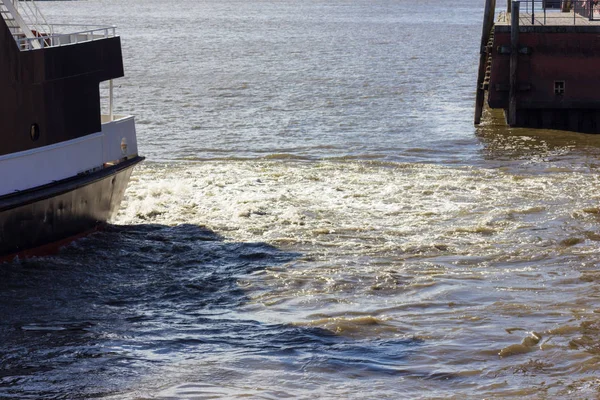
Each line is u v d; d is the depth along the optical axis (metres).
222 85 58.00
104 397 13.12
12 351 14.91
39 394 13.25
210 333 15.68
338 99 50.62
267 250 20.72
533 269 19.17
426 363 14.16
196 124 41.50
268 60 77.88
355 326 15.80
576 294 17.42
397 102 49.28
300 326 15.88
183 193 26.11
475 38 106.06
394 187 27.08
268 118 43.31
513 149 34.53
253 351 14.78
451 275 18.70
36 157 19.62
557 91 39.25
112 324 16.19
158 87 56.94
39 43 21.06
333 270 19.19
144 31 131.00
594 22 41.41
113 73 22.11
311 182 27.92
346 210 24.28
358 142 36.31
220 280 18.67
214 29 133.88
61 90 20.25
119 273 19.16
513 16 38.81
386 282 18.27
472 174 29.36
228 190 26.56
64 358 14.61
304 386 13.36
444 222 23.03
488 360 14.23
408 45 94.94
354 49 89.81
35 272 19.00
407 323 15.95
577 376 13.60
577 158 32.44
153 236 21.77
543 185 27.31
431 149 34.56
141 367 14.23
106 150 22.00
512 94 39.44
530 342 14.91
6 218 18.73
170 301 17.48
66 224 20.56
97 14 196.75
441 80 60.34
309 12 193.50
